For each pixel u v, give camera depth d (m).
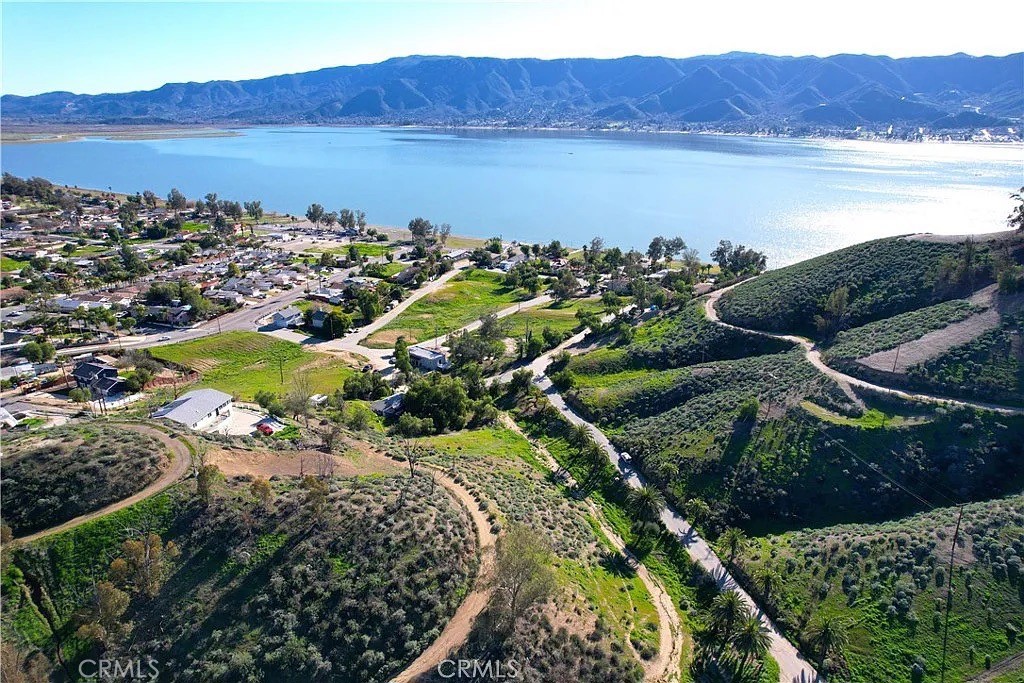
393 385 131.00
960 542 68.75
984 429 83.38
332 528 60.09
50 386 123.81
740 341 126.25
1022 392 87.06
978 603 63.12
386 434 99.69
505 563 53.56
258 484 60.97
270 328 167.50
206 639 51.25
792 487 83.75
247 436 80.50
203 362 142.12
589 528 78.81
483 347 139.50
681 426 100.25
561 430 107.31
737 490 85.31
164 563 55.62
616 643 58.12
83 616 51.19
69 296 185.88
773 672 60.12
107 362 133.88
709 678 58.50
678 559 76.62
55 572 55.94
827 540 74.12
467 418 112.62
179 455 68.19
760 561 73.75
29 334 153.25
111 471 63.00
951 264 117.94
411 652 52.50
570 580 64.31
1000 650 59.53
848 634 63.12
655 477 91.38
